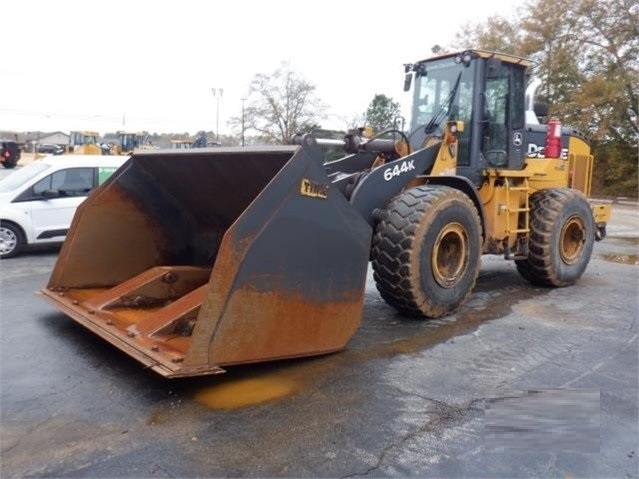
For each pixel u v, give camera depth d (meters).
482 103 5.95
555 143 7.05
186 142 27.94
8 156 32.53
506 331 4.99
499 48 30.75
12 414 3.29
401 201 4.95
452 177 5.38
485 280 7.22
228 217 5.04
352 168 5.93
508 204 6.14
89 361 4.11
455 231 5.16
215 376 3.86
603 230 8.23
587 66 28.55
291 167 3.65
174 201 5.35
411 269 4.84
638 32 26.95
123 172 5.05
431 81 6.33
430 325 5.11
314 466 2.79
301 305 3.84
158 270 4.79
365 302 5.92
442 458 2.89
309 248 3.81
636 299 6.27
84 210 4.93
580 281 7.25
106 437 3.04
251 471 2.73
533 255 6.57
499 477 2.75
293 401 3.50
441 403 3.52
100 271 5.11
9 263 8.12
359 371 3.99
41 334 4.71
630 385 3.88
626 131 28.48
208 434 3.08
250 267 3.52
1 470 2.71
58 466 2.75
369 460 2.86
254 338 3.63
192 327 3.83
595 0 27.47
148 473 2.70
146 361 3.44
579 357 4.39
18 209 8.54
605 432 3.21
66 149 20.22
